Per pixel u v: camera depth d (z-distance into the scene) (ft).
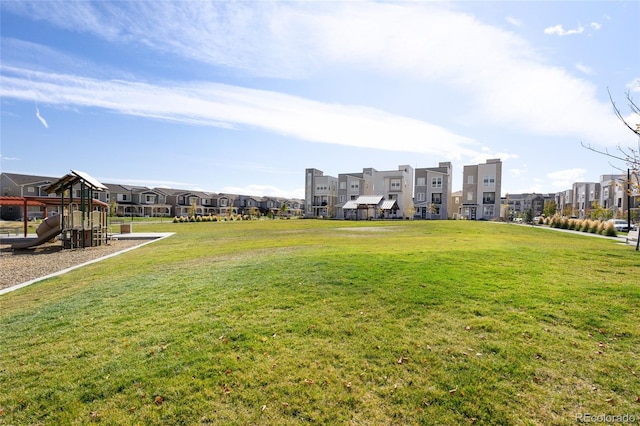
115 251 59.16
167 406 12.00
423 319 18.37
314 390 12.70
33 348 16.74
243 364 14.35
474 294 21.86
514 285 23.81
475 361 14.29
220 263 35.96
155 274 32.24
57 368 14.67
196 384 13.12
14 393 13.07
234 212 294.46
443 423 11.12
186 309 20.90
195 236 80.74
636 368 13.67
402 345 15.67
